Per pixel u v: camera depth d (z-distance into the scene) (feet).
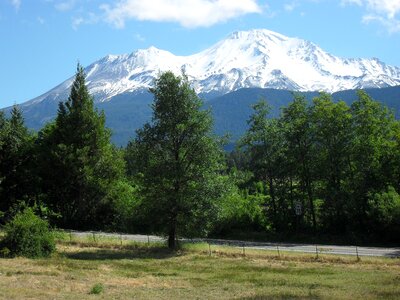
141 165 120.37
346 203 150.10
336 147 159.94
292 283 74.74
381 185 157.38
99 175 181.16
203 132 120.26
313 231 163.53
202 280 78.69
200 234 118.93
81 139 180.55
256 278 80.48
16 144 182.50
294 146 167.84
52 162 176.35
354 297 59.82
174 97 118.93
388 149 158.10
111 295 61.11
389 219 139.13
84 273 81.15
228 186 120.16
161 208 117.50
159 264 97.86
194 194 116.57
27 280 69.67
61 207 187.62
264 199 187.01
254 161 171.12
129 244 127.34
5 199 181.68
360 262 99.14
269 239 162.50
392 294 62.34
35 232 102.73
